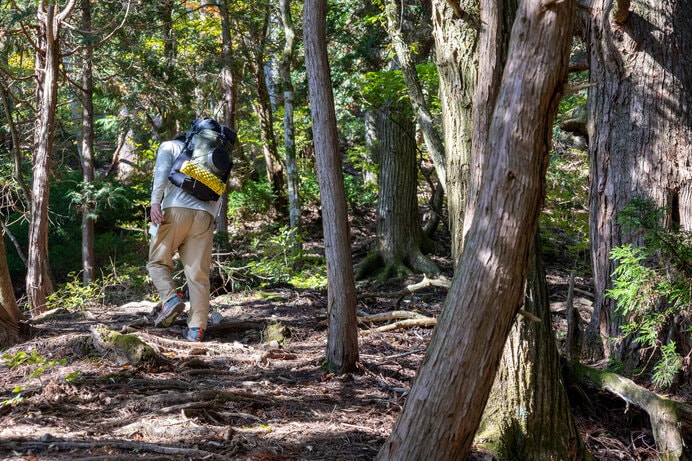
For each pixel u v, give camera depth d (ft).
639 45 19.60
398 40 19.71
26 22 38.55
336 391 16.06
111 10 41.52
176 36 48.06
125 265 37.93
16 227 48.57
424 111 18.39
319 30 16.51
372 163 58.49
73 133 57.41
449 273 37.83
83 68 41.52
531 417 14.35
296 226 42.14
